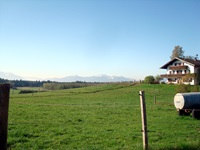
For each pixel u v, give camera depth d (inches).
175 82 3735.2
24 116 1051.9
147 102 1788.9
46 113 1157.7
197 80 3166.8
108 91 2938.0
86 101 1923.0
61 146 558.6
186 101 1087.0
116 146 544.4
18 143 581.0
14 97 2394.2
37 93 3152.1
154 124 867.4
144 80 3831.2
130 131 724.7
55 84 5280.5
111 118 1018.7
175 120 980.6
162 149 447.8
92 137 647.8
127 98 2180.1
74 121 933.8
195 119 1010.7
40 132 709.3
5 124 280.7
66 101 1920.5
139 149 450.9
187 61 3663.9
